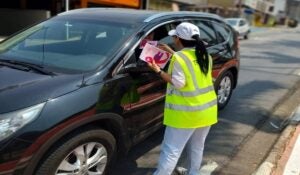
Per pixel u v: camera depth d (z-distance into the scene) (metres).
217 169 4.48
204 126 3.47
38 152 3.01
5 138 2.88
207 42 5.60
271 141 5.46
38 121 3.01
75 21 4.54
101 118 3.49
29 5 24.42
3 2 23.91
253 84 9.26
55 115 3.10
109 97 3.57
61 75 3.50
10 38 4.70
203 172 4.38
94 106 3.40
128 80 3.82
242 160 4.78
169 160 3.48
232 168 4.54
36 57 4.02
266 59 14.27
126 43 3.97
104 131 3.56
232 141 5.37
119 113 3.70
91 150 3.51
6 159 2.89
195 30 3.35
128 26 4.25
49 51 4.12
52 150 3.15
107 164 3.74
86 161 3.48
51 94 3.16
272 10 69.31
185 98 3.33
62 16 4.81
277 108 7.17
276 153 4.85
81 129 3.38
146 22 4.31
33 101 3.06
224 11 48.00
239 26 24.06
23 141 2.93
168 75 3.30
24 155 2.94
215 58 5.67
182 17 5.02
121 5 25.02
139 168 4.39
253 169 4.55
